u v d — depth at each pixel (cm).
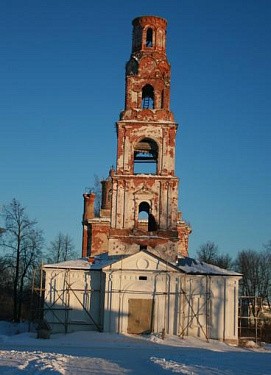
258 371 2253
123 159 4838
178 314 4512
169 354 3195
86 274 4700
